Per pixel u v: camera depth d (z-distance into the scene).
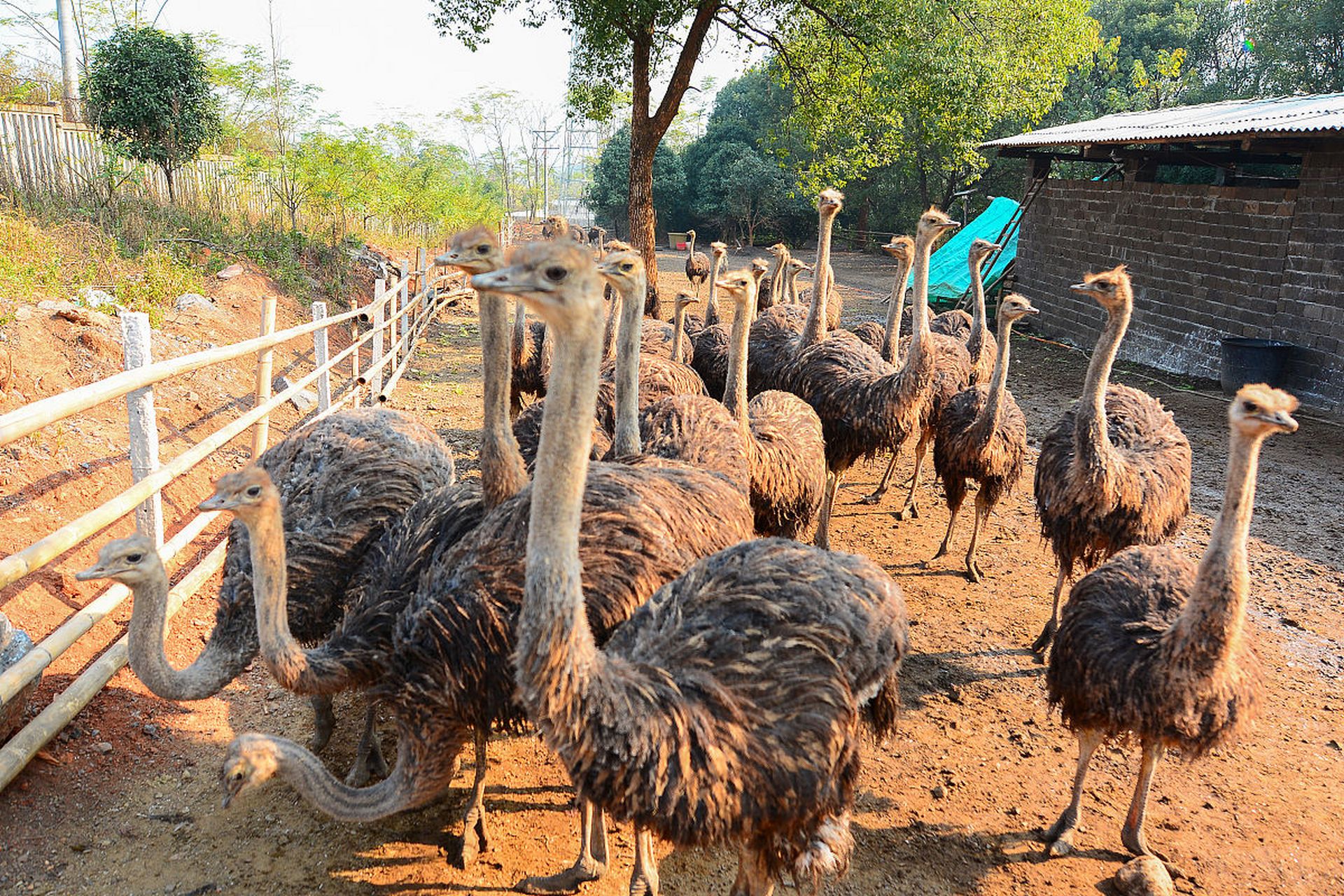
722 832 3.09
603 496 3.99
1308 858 4.39
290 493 4.60
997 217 21.95
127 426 6.91
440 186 29.25
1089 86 32.47
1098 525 5.59
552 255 2.70
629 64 18.38
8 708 4.07
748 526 4.63
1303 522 8.62
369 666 3.84
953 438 7.11
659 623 3.35
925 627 6.41
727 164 42.19
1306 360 13.43
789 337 8.85
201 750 4.63
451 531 4.10
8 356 6.35
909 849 4.38
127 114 14.32
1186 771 5.01
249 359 9.84
